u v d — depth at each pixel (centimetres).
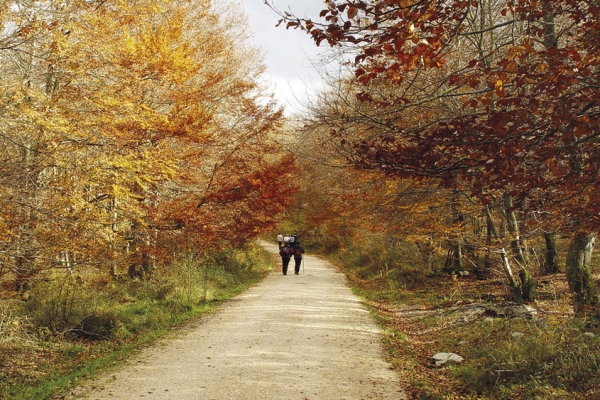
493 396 622
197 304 1405
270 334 1005
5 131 868
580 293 948
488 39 1027
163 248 1484
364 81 497
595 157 474
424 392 652
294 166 1622
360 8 436
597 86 453
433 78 909
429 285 1777
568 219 630
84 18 978
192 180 1520
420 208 1276
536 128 485
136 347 914
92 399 615
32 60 983
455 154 554
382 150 568
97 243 1055
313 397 627
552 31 702
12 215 883
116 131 1047
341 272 2517
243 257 2412
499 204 909
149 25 1273
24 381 720
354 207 1619
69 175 952
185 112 1339
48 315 973
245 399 616
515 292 1288
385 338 997
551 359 696
